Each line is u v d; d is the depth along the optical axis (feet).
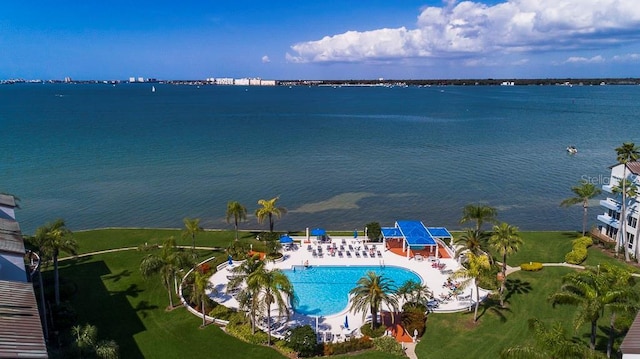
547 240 239.91
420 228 223.51
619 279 120.67
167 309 164.66
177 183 358.43
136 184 354.33
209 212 296.10
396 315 162.09
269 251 212.02
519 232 253.24
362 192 343.87
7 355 77.36
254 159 448.24
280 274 141.08
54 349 119.44
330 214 297.12
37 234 147.74
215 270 197.06
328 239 237.25
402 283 188.65
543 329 110.22
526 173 402.93
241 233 252.01
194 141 544.21
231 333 148.97
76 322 150.30
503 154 481.46
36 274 162.91
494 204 320.70
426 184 366.63
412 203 320.50
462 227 277.03
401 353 138.21
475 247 183.32
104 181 361.10
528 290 180.45
